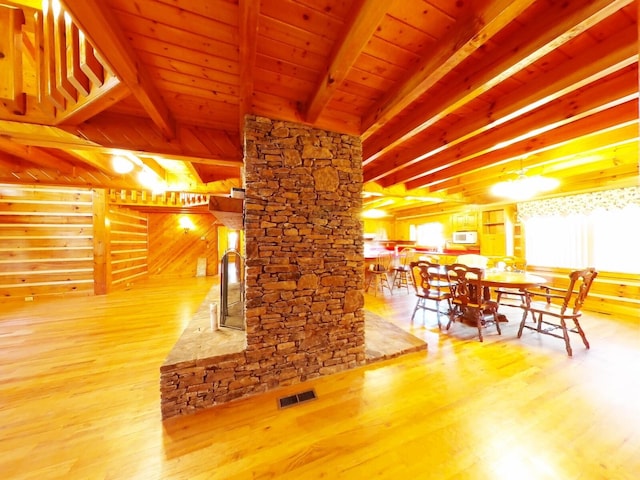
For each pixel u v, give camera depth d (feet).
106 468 4.47
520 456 4.66
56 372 7.62
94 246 17.25
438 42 4.78
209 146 8.06
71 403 6.23
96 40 3.86
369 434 5.23
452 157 10.16
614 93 5.74
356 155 7.82
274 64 5.42
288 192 6.97
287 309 7.02
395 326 11.33
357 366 7.93
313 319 7.32
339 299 7.66
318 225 7.33
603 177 12.37
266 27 4.39
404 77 5.76
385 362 8.23
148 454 4.77
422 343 9.31
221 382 6.33
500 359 8.34
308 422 5.59
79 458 4.68
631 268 12.42
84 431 5.35
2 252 15.37
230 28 4.37
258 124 6.61
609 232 13.12
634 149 9.59
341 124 7.52
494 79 5.06
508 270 14.10
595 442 4.95
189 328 8.34
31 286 15.92
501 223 17.66
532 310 9.79
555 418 5.61
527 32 4.40
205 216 26.91
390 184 13.84
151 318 12.50
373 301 16.42
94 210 17.17
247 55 4.34
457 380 7.14
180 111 7.06
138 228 23.21
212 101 6.59
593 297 13.51
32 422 5.59
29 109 6.13
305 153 7.14
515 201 16.38
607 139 8.29
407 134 7.57
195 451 4.84
